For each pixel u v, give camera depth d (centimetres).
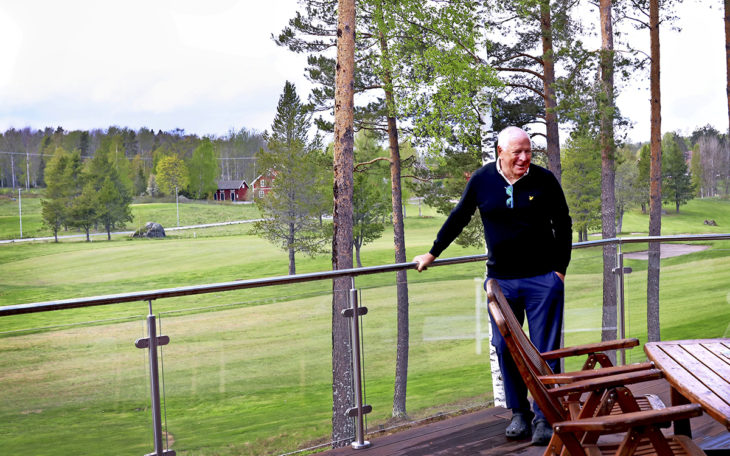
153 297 295
